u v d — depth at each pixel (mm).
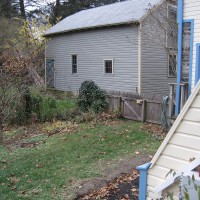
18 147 8242
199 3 8836
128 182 5652
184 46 9445
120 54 16844
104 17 18609
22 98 11367
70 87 20734
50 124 11047
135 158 6855
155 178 2891
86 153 7312
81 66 19703
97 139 8516
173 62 16859
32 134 9805
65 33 20641
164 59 16828
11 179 5855
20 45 22719
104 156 7070
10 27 25281
